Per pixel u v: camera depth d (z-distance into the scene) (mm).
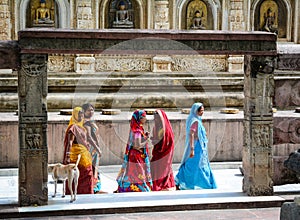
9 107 11039
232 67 12625
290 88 7176
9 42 6328
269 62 6734
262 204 6629
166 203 6488
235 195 6855
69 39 6324
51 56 12117
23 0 12156
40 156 6398
